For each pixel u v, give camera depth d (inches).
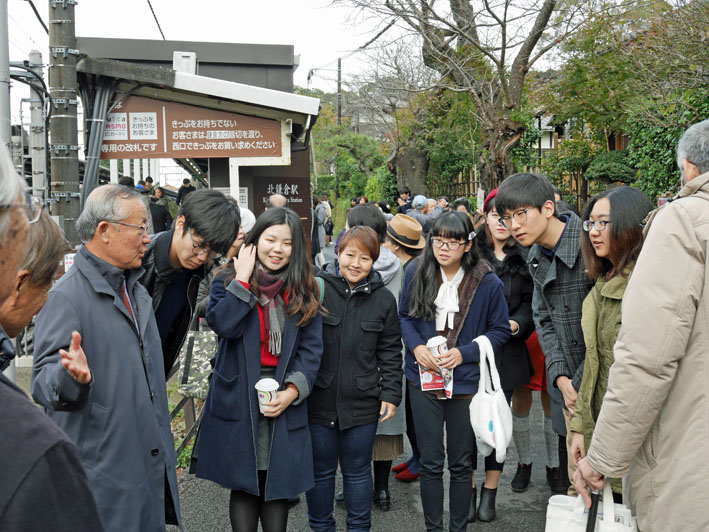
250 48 453.4
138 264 94.0
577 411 109.1
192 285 115.6
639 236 100.6
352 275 130.8
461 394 131.5
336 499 165.5
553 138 866.8
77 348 74.4
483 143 524.7
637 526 84.0
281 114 292.0
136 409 88.7
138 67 265.4
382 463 157.8
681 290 76.0
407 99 812.0
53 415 84.6
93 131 270.2
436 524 132.9
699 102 346.3
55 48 212.7
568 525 91.2
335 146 1336.1
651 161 434.9
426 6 470.0
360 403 128.7
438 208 444.5
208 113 286.4
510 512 155.9
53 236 71.9
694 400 76.2
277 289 115.0
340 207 1642.5
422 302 135.6
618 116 518.9
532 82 615.2
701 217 77.5
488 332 136.0
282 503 115.8
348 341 128.9
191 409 192.1
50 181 230.4
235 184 292.0
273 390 109.3
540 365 166.7
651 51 370.9
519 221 124.5
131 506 86.1
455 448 133.5
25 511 36.0
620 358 79.6
